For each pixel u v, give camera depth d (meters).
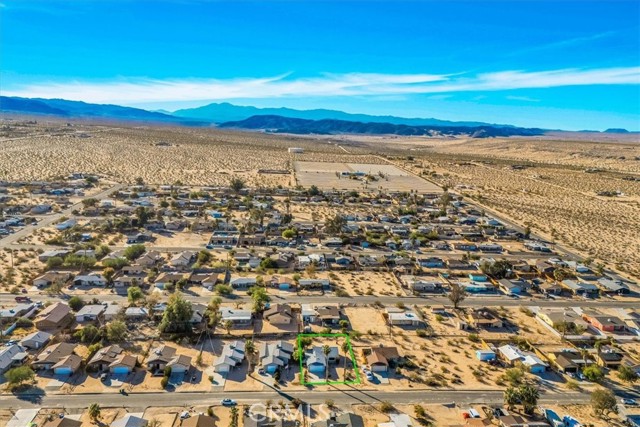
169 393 68.81
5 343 79.88
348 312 99.31
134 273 112.00
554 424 65.50
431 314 100.31
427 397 70.75
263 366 75.56
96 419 62.09
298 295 107.00
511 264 132.88
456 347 86.81
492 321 95.19
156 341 83.50
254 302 99.44
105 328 84.81
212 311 94.44
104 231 148.88
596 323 97.06
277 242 144.75
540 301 111.06
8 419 61.69
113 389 69.19
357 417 64.38
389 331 91.75
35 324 86.50
